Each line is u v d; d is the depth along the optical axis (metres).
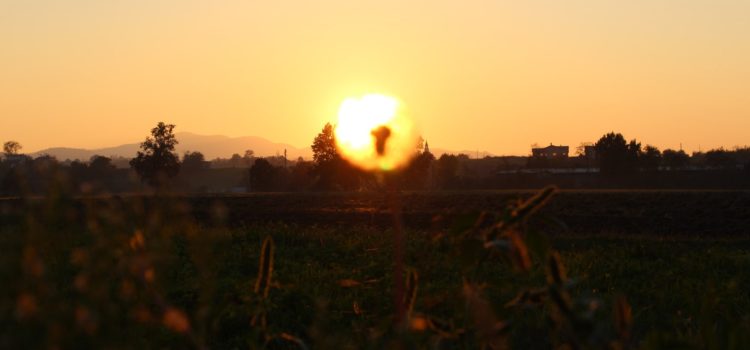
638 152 96.75
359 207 43.06
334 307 9.30
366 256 15.03
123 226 2.61
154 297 2.73
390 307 8.55
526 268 3.03
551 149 140.38
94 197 2.65
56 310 2.21
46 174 2.60
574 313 2.62
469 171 107.00
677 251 19.34
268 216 36.69
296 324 8.38
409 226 31.55
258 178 88.88
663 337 3.16
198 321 3.07
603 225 32.66
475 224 3.16
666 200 47.31
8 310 2.14
